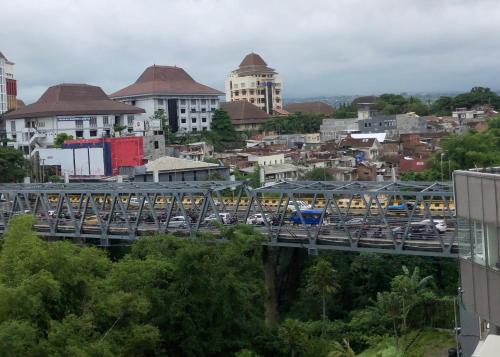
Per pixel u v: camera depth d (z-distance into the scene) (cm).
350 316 6750
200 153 15912
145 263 4716
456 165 12038
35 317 3750
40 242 4372
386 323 6384
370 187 6191
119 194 7381
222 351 5012
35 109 17850
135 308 4181
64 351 3509
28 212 8506
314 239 6116
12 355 3316
